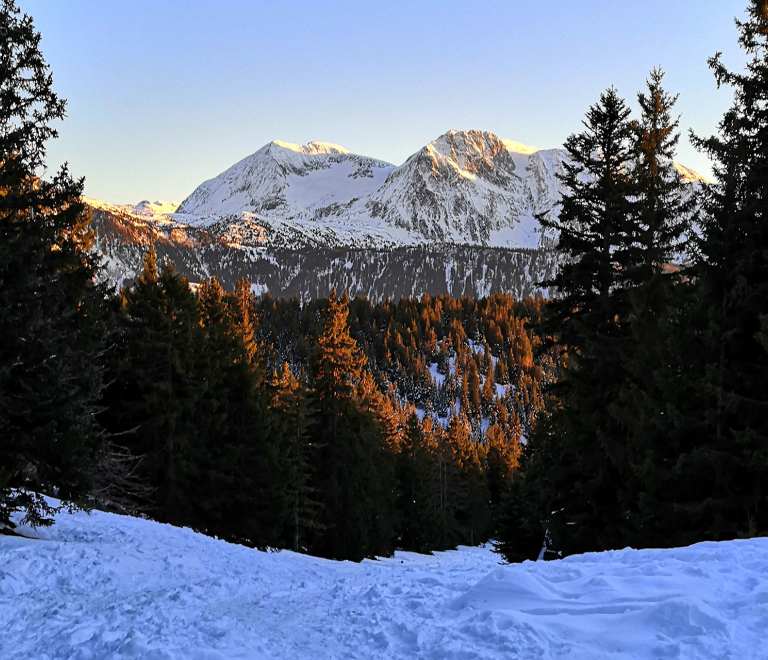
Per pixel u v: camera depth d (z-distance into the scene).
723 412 14.39
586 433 18.78
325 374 38.28
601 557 9.76
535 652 5.93
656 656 5.77
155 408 26.52
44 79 15.66
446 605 7.62
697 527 14.91
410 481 58.34
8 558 12.55
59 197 16.22
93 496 20.41
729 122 16.20
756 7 16.67
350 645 6.78
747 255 14.54
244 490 30.77
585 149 20.97
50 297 15.77
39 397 14.17
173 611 8.86
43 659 7.34
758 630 6.11
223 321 38.62
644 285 18.12
